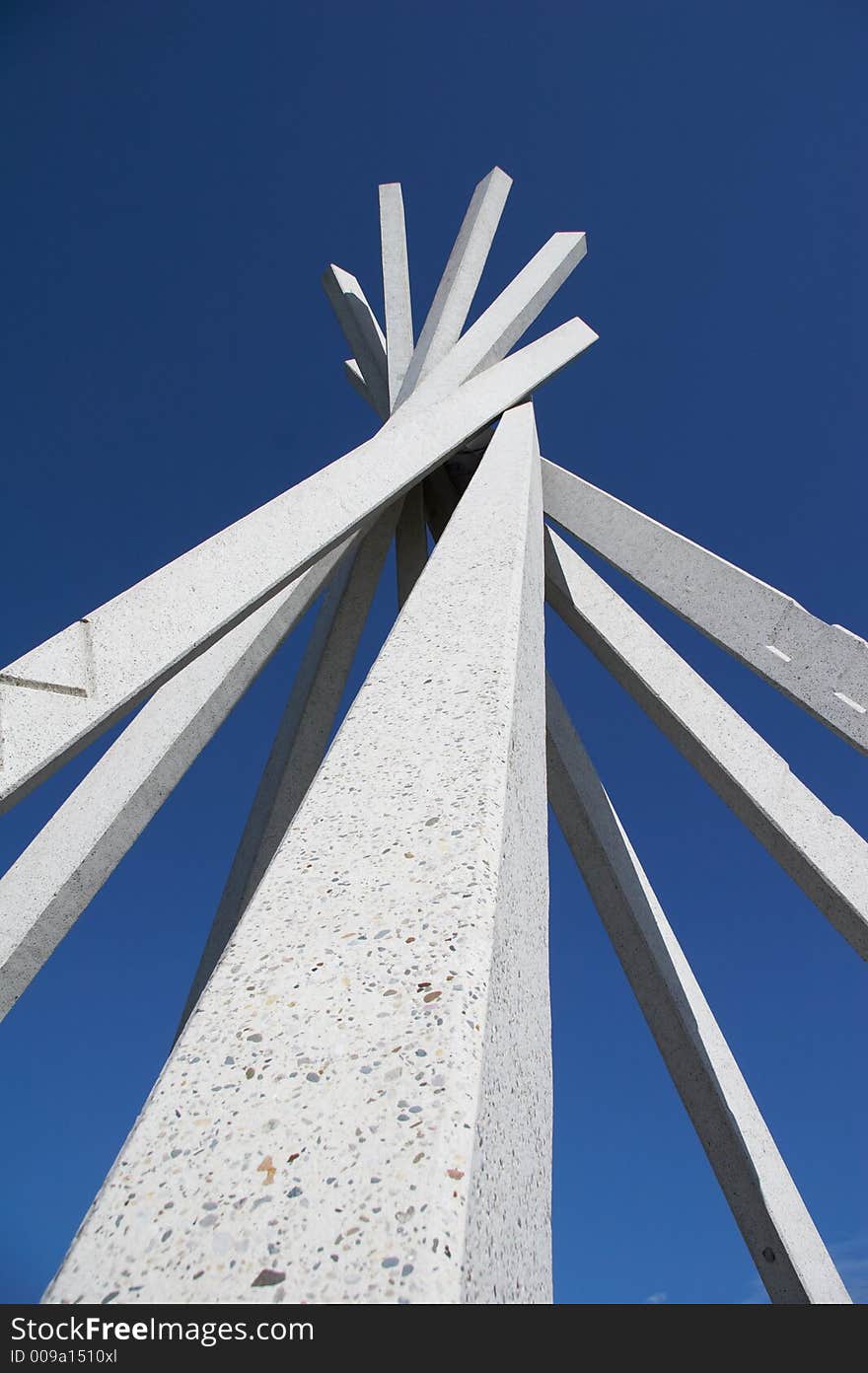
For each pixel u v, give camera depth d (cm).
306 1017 144
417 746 224
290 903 173
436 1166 117
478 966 151
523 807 232
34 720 313
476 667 259
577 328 762
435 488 845
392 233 900
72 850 483
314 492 445
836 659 559
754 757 609
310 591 666
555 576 715
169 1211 116
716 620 612
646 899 750
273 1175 119
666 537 658
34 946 455
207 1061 139
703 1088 671
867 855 559
